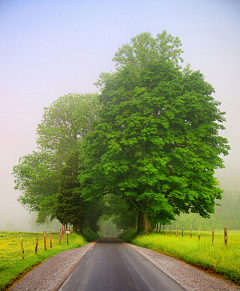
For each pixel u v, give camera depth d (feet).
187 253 42.78
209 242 50.83
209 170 85.92
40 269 31.91
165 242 57.93
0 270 29.96
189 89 94.32
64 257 42.50
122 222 174.19
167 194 91.81
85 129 133.18
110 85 99.40
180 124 88.07
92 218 159.33
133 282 26.07
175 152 86.17
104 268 32.94
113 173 84.02
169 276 29.19
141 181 79.00
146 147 91.86
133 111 89.76
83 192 95.25
